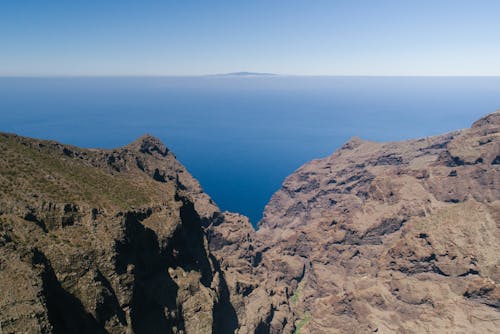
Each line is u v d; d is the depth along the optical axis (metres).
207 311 109.56
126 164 176.12
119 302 88.75
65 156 133.25
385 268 170.25
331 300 167.62
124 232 96.62
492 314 140.88
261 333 146.25
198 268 123.12
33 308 69.00
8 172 97.00
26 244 81.50
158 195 121.50
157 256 108.06
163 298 104.25
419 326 146.38
